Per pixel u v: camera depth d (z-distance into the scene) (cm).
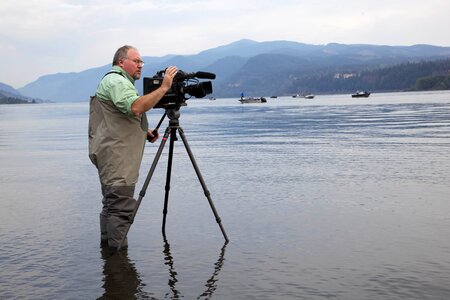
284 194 755
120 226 496
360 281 391
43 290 385
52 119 5028
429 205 656
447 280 390
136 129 507
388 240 502
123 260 456
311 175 936
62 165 1246
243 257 457
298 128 2409
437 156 1177
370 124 2489
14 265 448
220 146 1619
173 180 927
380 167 1019
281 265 432
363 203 678
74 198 786
